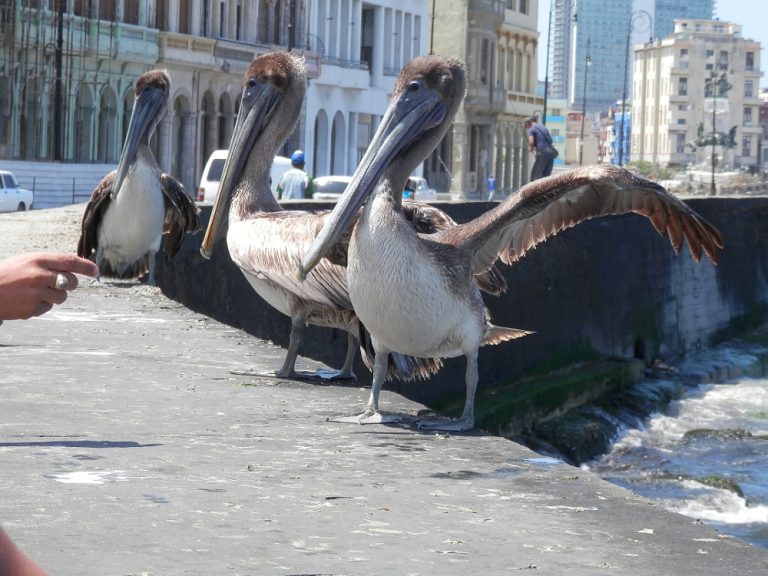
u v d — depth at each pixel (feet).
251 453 17.72
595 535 13.76
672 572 12.42
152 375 24.26
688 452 61.98
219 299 49.19
